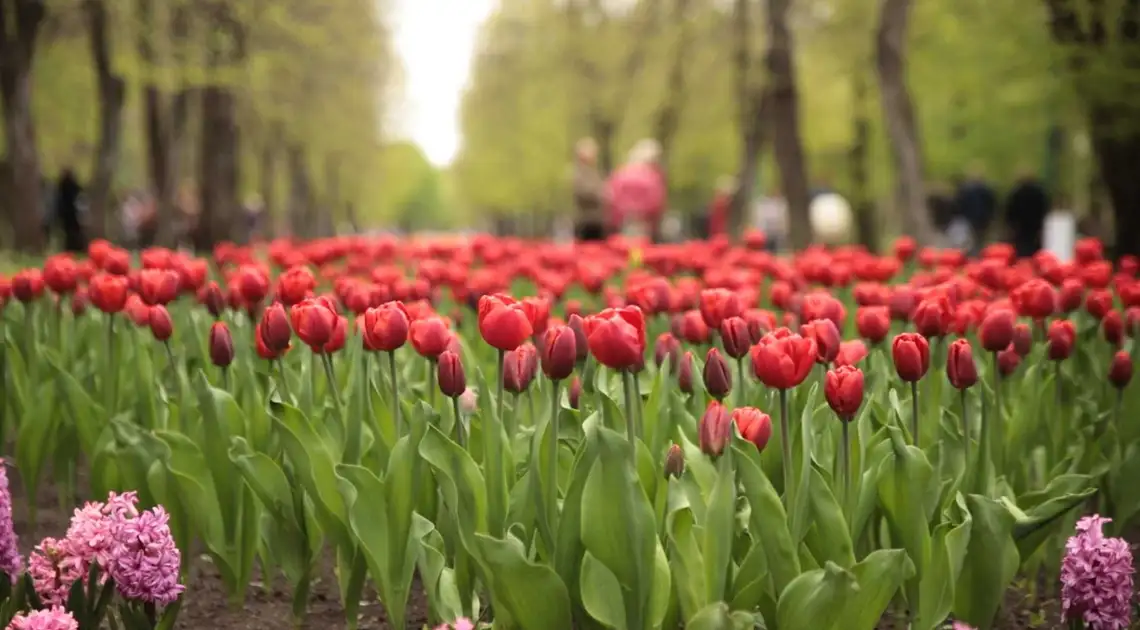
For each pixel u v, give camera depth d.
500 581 2.92
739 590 2.99
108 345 4.62
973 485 3.62
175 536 3.94
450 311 7.14
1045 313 4.55
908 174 14.59
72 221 22.92
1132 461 4.19
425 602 4.02
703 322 4.27
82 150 36.12
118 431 3.88
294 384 4.38
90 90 27.09
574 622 3.37
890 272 6.60
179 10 19.53
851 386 3.10
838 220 22.53
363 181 68.06
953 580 3.12
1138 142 12.84
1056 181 24.89
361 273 7.71
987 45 14.54
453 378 3.27
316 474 3.46
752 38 30.47
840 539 3.02
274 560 3.80
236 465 3.61
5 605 2.92
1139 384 4.62
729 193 23.17
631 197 15.13
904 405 3.97
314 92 35.59
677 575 2.90
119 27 19.27
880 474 3.29
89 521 3.10
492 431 3.21
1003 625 3.80
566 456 3.42
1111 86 11.97
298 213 44.28
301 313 3.60
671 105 33.66
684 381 3.65
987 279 5.89
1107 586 3.11
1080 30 12.33
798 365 3.03
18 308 5.67
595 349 3.04
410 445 3.35
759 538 2.94
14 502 5.27
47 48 24.31
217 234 24.34
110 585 3.00
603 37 35.34
